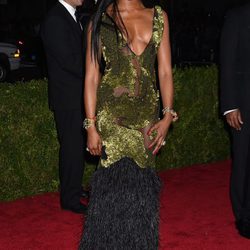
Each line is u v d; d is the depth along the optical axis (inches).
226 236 196.4
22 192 236.1
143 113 144.9
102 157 146.2
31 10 1117.7
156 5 148.0
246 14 189.3
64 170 213.6
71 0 202.7
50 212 217.8
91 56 145.4
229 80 191.6
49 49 204.5
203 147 295.1
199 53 867.4
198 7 901.2
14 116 231.0
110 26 142.8
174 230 201.3
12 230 199.8
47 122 238.7
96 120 146.6
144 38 143.7
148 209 144.1
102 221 144.3
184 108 283.3
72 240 190.7
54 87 208.2
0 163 229.3
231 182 200.7
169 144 281.7
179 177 271.1
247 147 195.5
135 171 143.9
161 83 148.4
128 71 143.2
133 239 143.3
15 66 721.0
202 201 235.1
